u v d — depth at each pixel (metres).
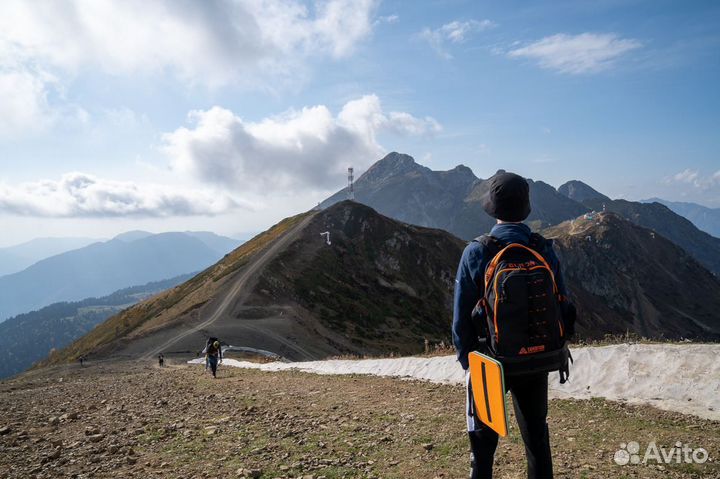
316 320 99.38
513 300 2.85
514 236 3.10
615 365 9.05
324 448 6.36
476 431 3.27
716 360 7.87
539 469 3.14
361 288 129.25
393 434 6.87
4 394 17.28
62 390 17.34
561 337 3.00
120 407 11.19
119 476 5.57
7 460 6.50
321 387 12.90
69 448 7.04
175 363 51.50
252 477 5.29
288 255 129.88
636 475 4.64
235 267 122.44
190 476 5.44
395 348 96.06
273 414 9.06
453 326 3.24
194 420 8.87
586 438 6.08
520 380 3.04
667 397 7.78
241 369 25.14
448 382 11.91
